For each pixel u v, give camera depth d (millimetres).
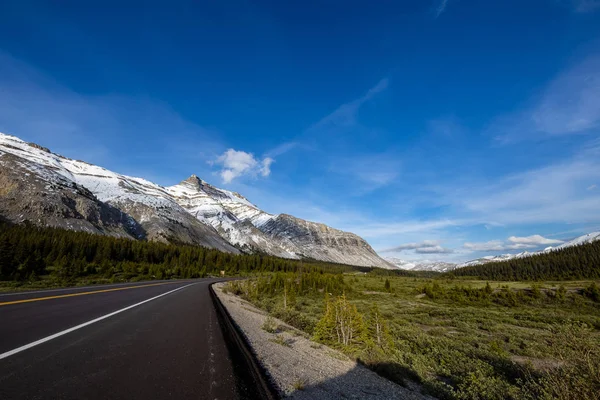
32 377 3732
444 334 19562
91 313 9578
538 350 14414
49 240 67000
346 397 5055
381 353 9906
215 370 4633
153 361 4863
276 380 4926
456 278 131375
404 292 58625
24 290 17172
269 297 38656
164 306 13125
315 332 11961
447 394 7344
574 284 63000
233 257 122250
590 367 4766
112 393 3432
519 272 126062
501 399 7422
